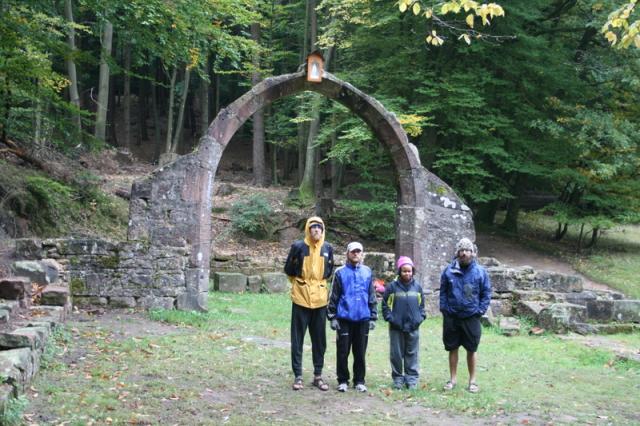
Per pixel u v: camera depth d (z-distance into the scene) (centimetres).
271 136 3544
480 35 980
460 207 1353
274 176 3200
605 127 2138
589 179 2244
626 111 2381
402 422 588
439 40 784
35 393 589
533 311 1259
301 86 1270
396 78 2119
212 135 1215
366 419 590
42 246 1125
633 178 2317
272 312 1283
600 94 2356
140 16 1452
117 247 1144
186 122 4562
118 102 4681
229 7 1661
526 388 754
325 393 682
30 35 1365
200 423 546
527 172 2189
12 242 1323
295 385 689
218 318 1127
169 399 614
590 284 1978
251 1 1816
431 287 1323
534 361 937
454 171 2202
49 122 1627
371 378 773
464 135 2133
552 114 2330
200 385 676
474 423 596
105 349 799
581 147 2206
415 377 724
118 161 2758
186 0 1513
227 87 4203
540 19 2330
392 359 727
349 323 702
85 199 1820
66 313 1012
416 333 726
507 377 813
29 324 764
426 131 2188
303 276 705
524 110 2197
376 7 2109
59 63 2716
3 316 761
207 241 1198
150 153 3881
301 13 3189
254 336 1000
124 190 2227
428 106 2047
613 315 1320
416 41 2117
